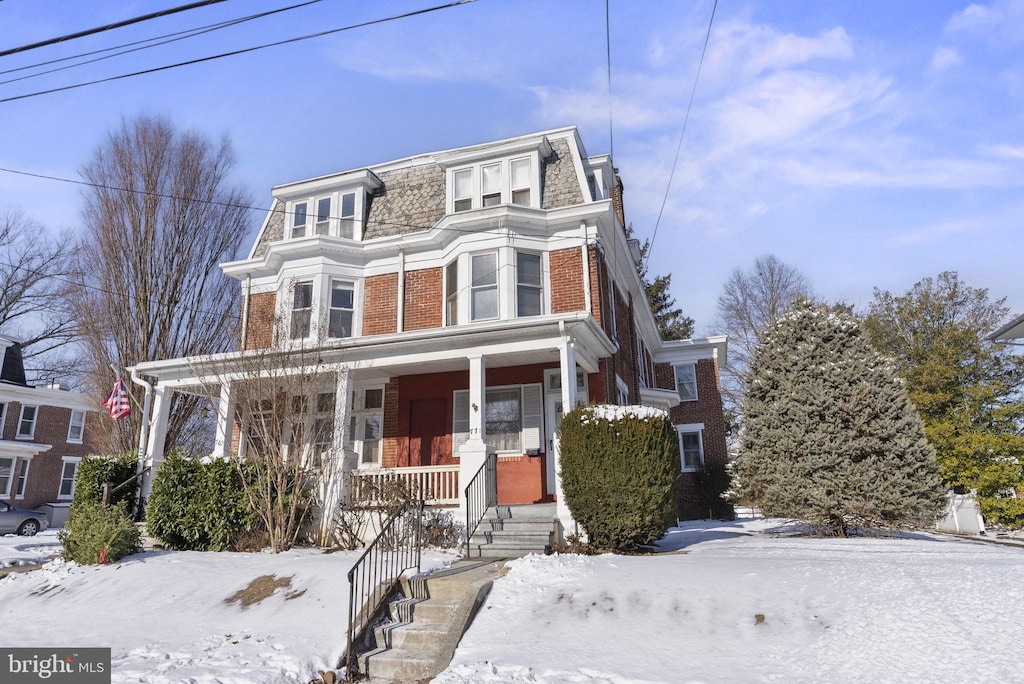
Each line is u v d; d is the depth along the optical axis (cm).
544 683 535
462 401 1552
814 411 1282
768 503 1302
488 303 1537
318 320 1568
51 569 1137
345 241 1711
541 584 772
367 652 681
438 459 1534
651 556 952
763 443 1326
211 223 2317
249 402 1269
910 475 1212
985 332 2331
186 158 2292
